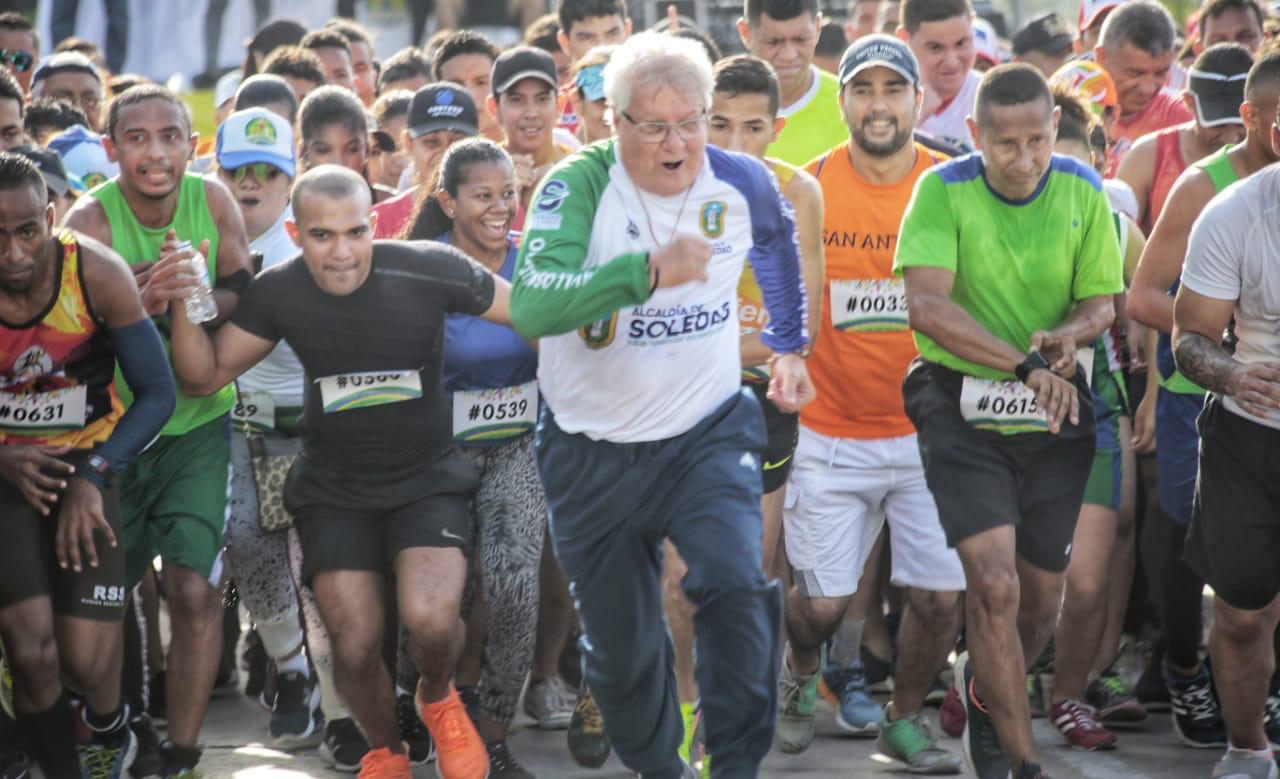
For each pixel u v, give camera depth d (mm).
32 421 12383
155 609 16531
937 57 20078
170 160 13453
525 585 13844
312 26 30828
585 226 10852
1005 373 12945
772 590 11094
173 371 13438
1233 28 20875
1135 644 17531
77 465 12492
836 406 15375
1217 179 13953
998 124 12797
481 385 14000
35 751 12711
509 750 14234
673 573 13117
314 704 15664
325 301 12711
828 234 15320
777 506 15000
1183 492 15156
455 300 12977
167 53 30109
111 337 12461
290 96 18859
